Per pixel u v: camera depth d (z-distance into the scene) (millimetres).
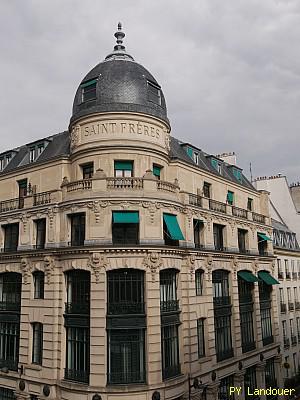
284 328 42875
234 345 32094
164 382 23609
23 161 34625
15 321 28594
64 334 25359
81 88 28938
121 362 23266
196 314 27922
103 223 24438
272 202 55938
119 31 32406
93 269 23984
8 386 27922
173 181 28906
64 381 24141
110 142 26125
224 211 33469
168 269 26438
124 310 23781
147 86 28359
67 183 26516
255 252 37562
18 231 30016
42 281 27609
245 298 35438
